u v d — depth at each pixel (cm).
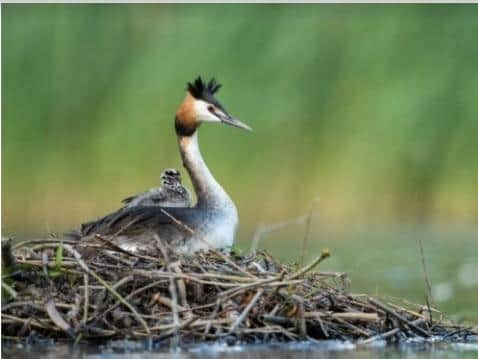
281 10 2472
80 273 1030
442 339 1082
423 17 2366
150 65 2562
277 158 2306
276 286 1012
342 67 2362
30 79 2683
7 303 1021
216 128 2319
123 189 2448
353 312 1054
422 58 2319
